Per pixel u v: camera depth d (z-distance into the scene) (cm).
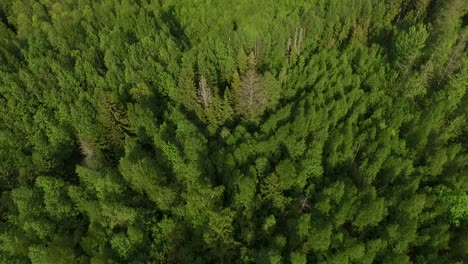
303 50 8662
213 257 4756
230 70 7862
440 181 5644
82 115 6781
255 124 6675
